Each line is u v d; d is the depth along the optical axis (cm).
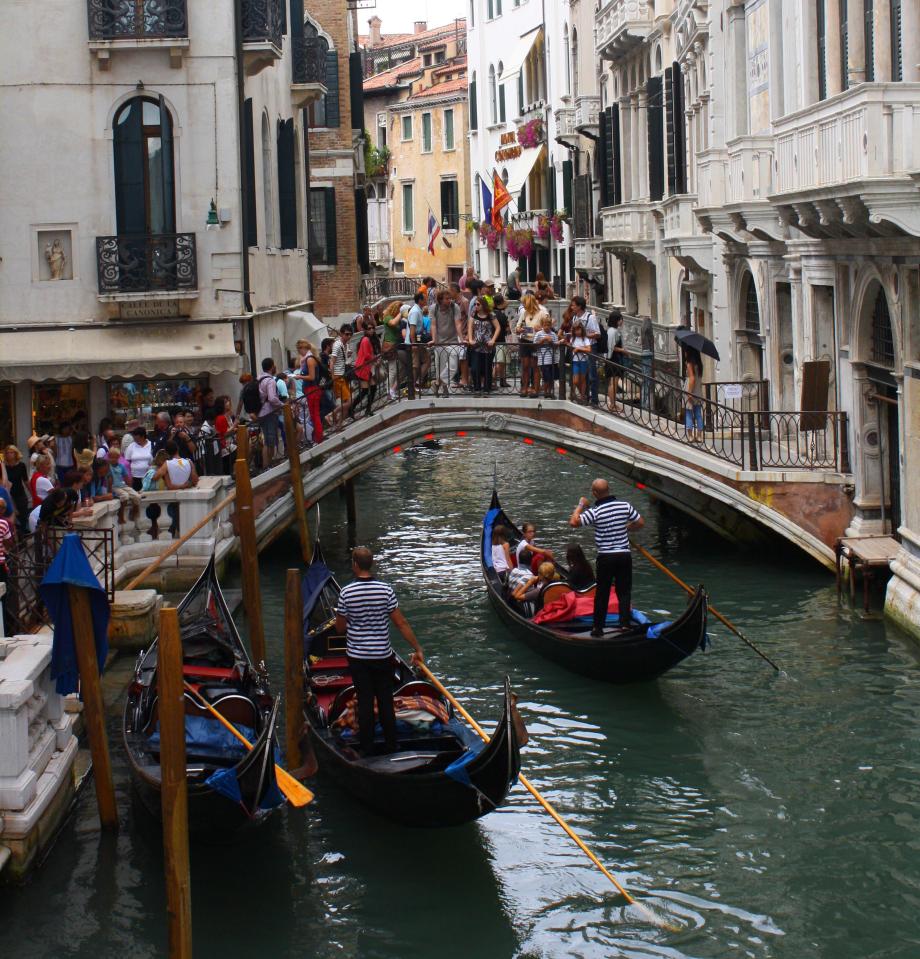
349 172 3241
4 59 1973
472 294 2098
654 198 2680
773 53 1852
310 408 1989
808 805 1130
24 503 1542
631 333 3062
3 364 1969
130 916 954
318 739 1147
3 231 1988
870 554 1599
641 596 1733
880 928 943
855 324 1675
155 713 1123
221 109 2009
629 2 2784
